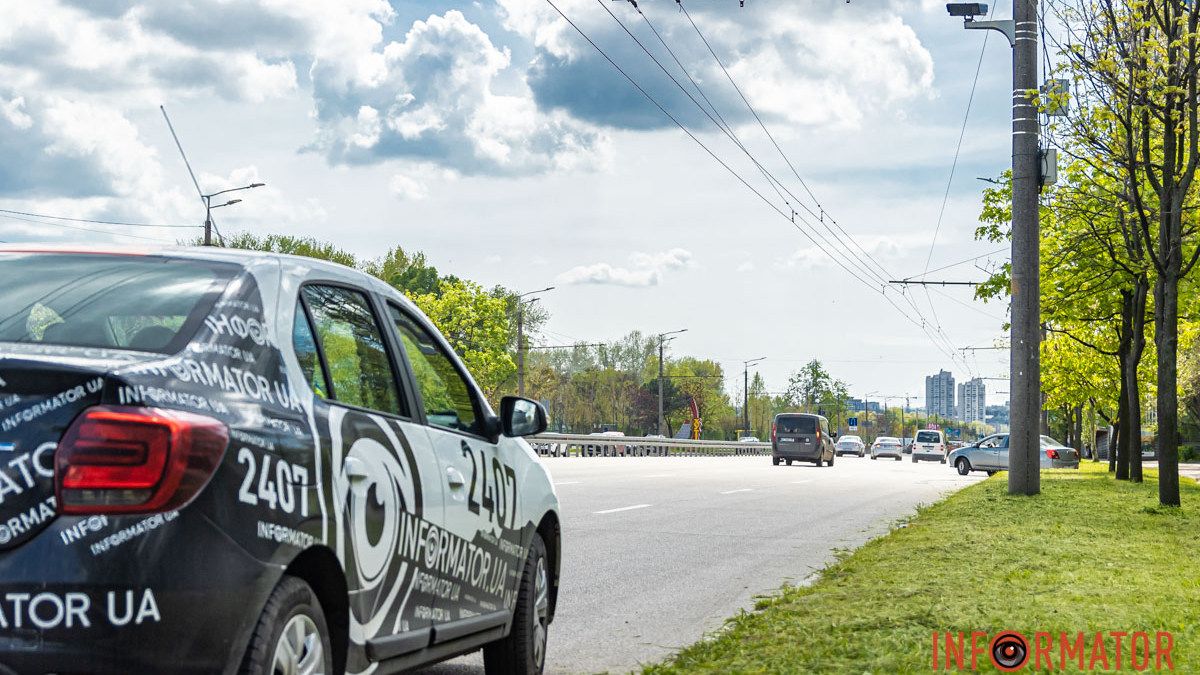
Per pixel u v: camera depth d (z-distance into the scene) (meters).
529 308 124.31
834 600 8.98
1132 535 14.66
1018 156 22.69
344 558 4.24
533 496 6.32
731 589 10.51
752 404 167.12
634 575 11.33
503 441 6.11
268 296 4.38
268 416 3.97
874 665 6.54
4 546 3.38
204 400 3.75
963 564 11.18
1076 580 10.00
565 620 8.87
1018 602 8.70
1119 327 31.83
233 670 3.64
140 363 3.68
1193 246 23.92
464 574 5.39
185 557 3.50
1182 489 27.28
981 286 29.77
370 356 4.95
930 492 26.02
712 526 16.11
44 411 3.46
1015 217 22.73
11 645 3.34
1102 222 25.84
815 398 177.38
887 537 14.27
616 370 144.00
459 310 80.12
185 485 3.52
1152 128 19.97
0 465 3.41
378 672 4.60
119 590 3.40
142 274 4.32
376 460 4.57
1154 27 18.83
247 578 3.67
